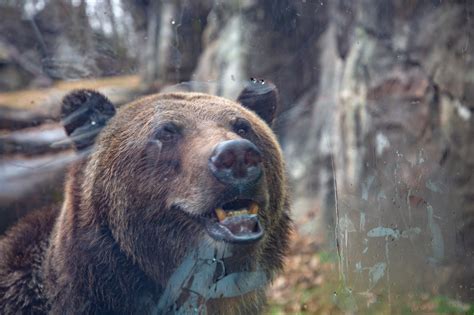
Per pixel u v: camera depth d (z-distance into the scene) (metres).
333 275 6.02
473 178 5.97
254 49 7.75
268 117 4.64
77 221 3.99
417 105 6.65
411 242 5.54
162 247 3.85
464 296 5.48
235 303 4.10
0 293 4.21
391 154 6.50
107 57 7.23
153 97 4.23
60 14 7.31
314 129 7.66
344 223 5.95
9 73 6.54
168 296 3.96
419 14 6.84
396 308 5.26
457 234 5.71
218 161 3.35
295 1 7.73
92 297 3.92
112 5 7.54
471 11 6.36
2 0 7.25
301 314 5.72
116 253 3.94
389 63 7.05
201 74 7.76
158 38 7.75
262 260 4.10
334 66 7.69
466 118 6.24
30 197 4.93
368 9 7.32
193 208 3.57
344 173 6.89
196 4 8.12
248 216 3.51
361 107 7.12
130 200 3.89
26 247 4.30
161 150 3.80
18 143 5.08
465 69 6.34
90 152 4.14
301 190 7.41
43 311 4.11
